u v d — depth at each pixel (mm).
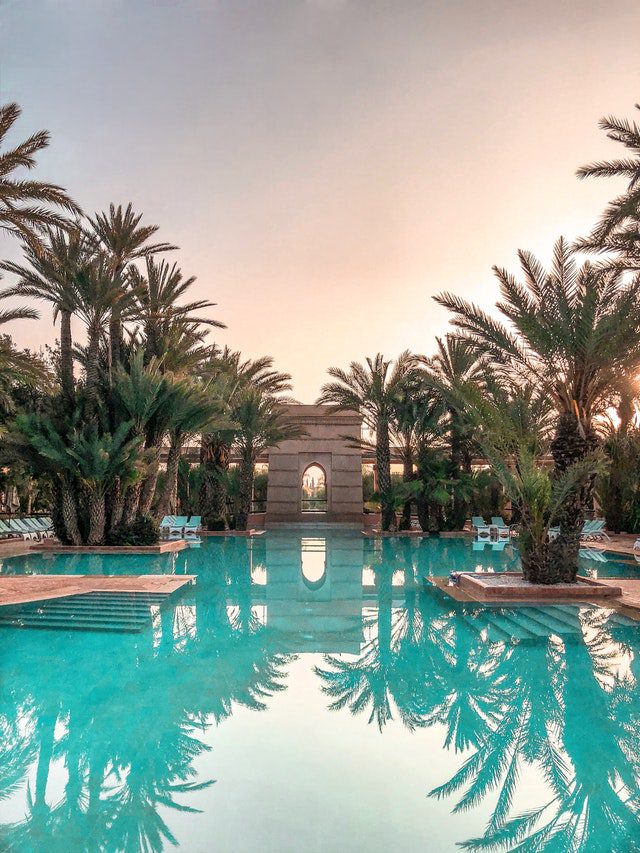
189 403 19344
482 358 21875
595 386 11883
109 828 3590
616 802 3932
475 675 6590
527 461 11812
